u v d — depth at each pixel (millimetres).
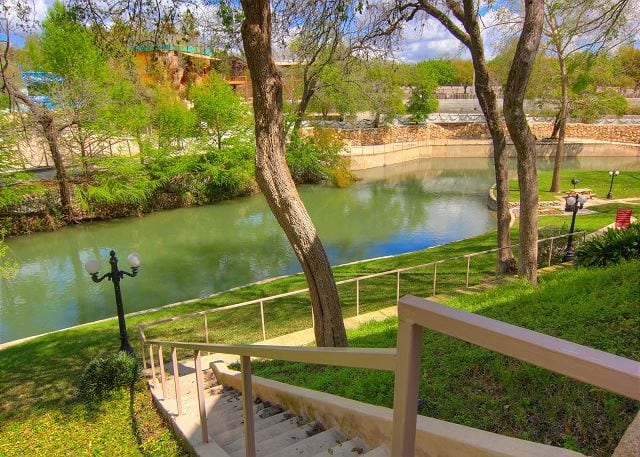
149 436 4645
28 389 6930
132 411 5484
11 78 10844
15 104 10727
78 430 5312
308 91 25281
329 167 29844
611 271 6176
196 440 3828
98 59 19266
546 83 28297
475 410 3057
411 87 43531
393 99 37594
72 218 21359
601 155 37812
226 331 8883
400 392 1136
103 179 21750
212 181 25547
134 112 22344
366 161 36625
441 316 970
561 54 19328
